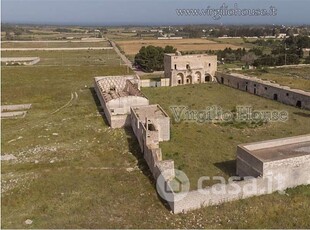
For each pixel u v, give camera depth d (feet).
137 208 63.31
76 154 88.63
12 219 59.72
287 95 135.95
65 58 328.70
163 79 180.75
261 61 260.62
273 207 61.62
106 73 232.94
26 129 110.11
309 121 112.47
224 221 58.18
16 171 79.05
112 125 108.47
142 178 74.90
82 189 70.23
